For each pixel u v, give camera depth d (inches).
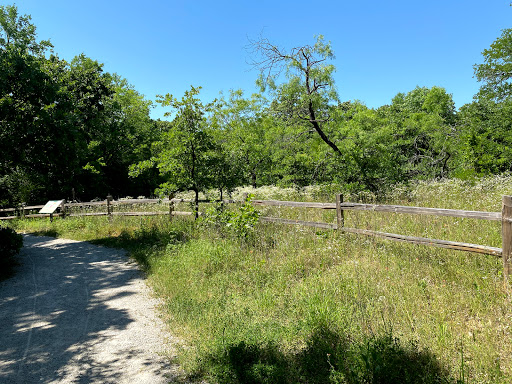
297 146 711.1
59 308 225.8
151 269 295.0
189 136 380.5
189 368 143.0
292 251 269.0
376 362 115.1
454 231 237.5
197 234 370.3
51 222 583.8
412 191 434.6
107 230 485.1
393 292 179.3
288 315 176.7
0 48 408.8
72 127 444.8
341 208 270.5
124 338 177.8
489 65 823.1
